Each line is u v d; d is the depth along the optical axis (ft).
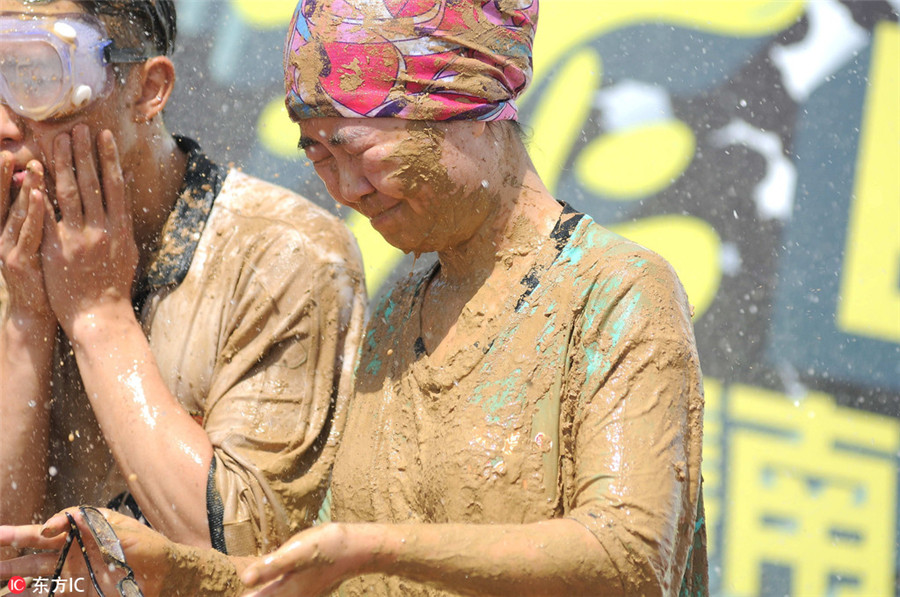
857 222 35.76
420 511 13.64
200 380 18.42
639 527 11.83
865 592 33.19
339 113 13.15
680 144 36.22
